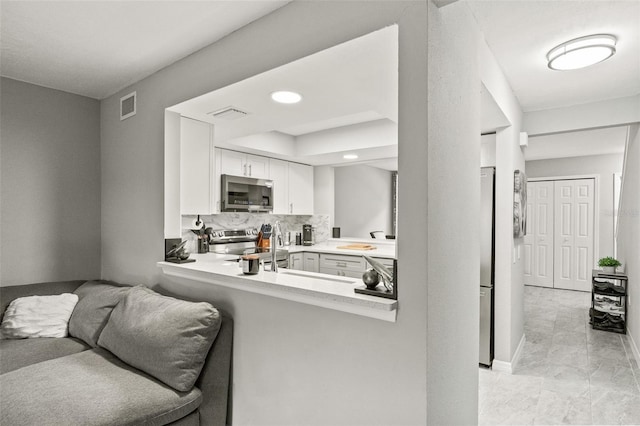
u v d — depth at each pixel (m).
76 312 2.47
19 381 1.74
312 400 1.65
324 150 4.22
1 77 2.57
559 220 6.35
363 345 1.47
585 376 2.92
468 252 1.71
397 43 1.51
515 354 3.21
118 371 1.87
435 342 1.35
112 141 2.91
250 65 1.86
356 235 5.14
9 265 2.62
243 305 1.97
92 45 2.11
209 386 1.88
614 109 3.11
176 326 1.83
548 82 2.76
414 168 1.32
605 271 4.34
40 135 2.75
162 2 1.68
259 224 4.72
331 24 1.55
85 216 2.98
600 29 2.00
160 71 2.44
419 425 1.31
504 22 1.92
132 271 2.71
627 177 4.02
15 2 1.67
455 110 1.56
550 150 5.59
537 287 6.51
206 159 2.70
